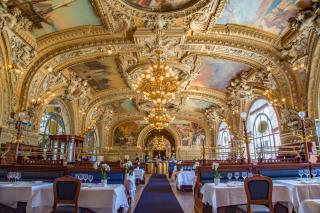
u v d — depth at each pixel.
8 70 9.02
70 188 4.22
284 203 5.21
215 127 23.16
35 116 11.05
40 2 7.70
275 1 7.83
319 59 9.28
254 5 8.16
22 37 8.84
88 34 9.88
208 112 21.88
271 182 4.17
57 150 12.79
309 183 5.11
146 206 7.39
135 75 13.34
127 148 25.30
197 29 9.45
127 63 12.38
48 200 4.91
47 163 8.55
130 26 9.41
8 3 7.61
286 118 11.22
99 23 9.31
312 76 9.74
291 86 10.78
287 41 9.54
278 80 11.54
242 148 15.81
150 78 10.05
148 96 10.59
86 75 14.15
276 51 10.37
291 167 7.02
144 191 10.98
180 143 25.88
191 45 10.47
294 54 9.71
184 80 13.70
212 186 5.09
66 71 12.79
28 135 10.51
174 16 8.59
